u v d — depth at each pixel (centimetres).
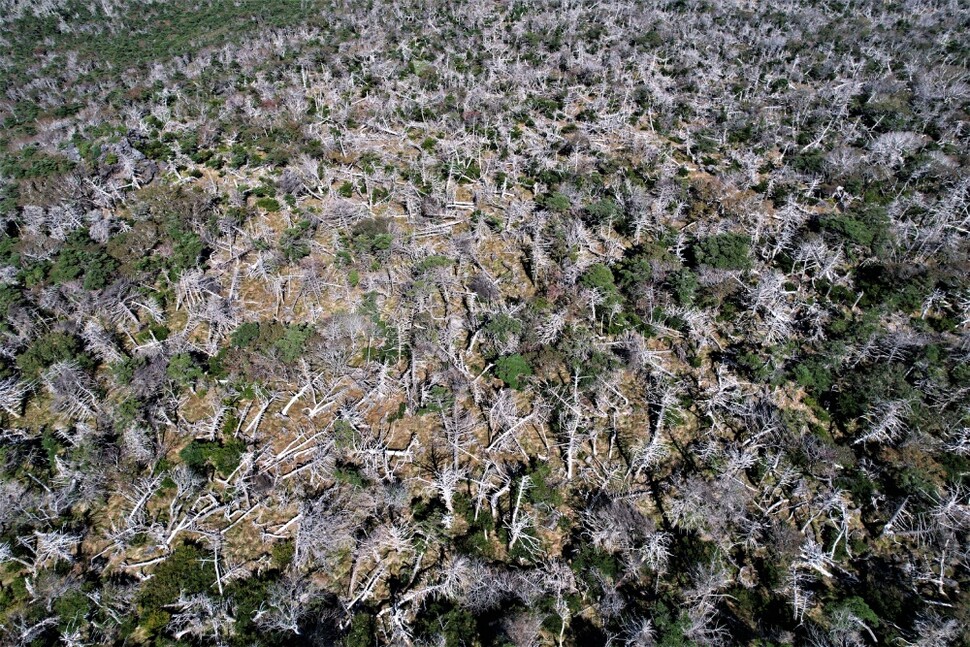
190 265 4462
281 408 3600
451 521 3052
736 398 3559
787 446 3272
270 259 4466
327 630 2681
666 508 3105
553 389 3534
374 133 6091
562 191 5028
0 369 3788
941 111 5922
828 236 4484
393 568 2905
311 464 3259
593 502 3088
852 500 3122
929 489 3033
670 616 2578
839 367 3650
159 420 3522
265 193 5247
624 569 2831
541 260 4375
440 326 4012
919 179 5034
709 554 2869
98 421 3488
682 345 3878
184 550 2955
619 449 3372
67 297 4197
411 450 3375
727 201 4862
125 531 3028
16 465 3328
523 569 2877
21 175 5638
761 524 2978
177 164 5697
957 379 3456
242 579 2884
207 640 2681
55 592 2811
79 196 5175
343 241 4672
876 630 2625
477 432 3450
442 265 4338
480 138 5859
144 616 2750
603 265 4266
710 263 4216
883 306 4003
